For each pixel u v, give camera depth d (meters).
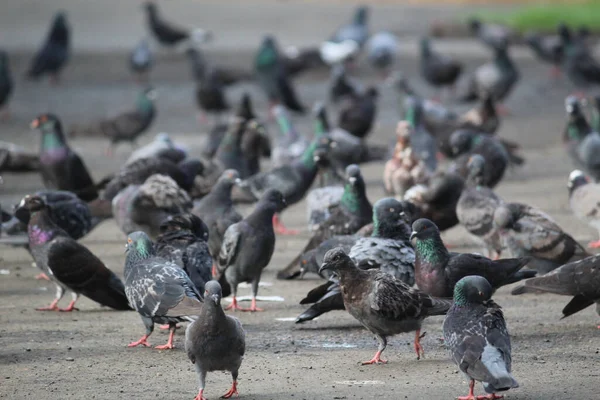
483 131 23.09
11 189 21.22
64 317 12.52
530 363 10.35
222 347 8.86
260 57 32.22
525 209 13.49
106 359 10.59
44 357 10.62
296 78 41.53
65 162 18.97
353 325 12.15
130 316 12.63
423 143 22.00
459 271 11.12
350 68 41.34
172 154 18.19
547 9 55.00
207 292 8.85
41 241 12.37
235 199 16.97
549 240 13.11
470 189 15.12
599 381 9.65
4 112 31.72
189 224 11.98
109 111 32.31
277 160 22.03
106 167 24.25
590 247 15.97
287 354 10.81
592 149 21.17
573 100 21.50
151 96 26.47
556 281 11.09
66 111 32.41
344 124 26.41
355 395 9.26
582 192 16.25
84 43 47.88
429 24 55.09
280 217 19.30
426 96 36.91
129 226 14.76
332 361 10.53
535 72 41.72
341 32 43.69
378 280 10.18
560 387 9.45
